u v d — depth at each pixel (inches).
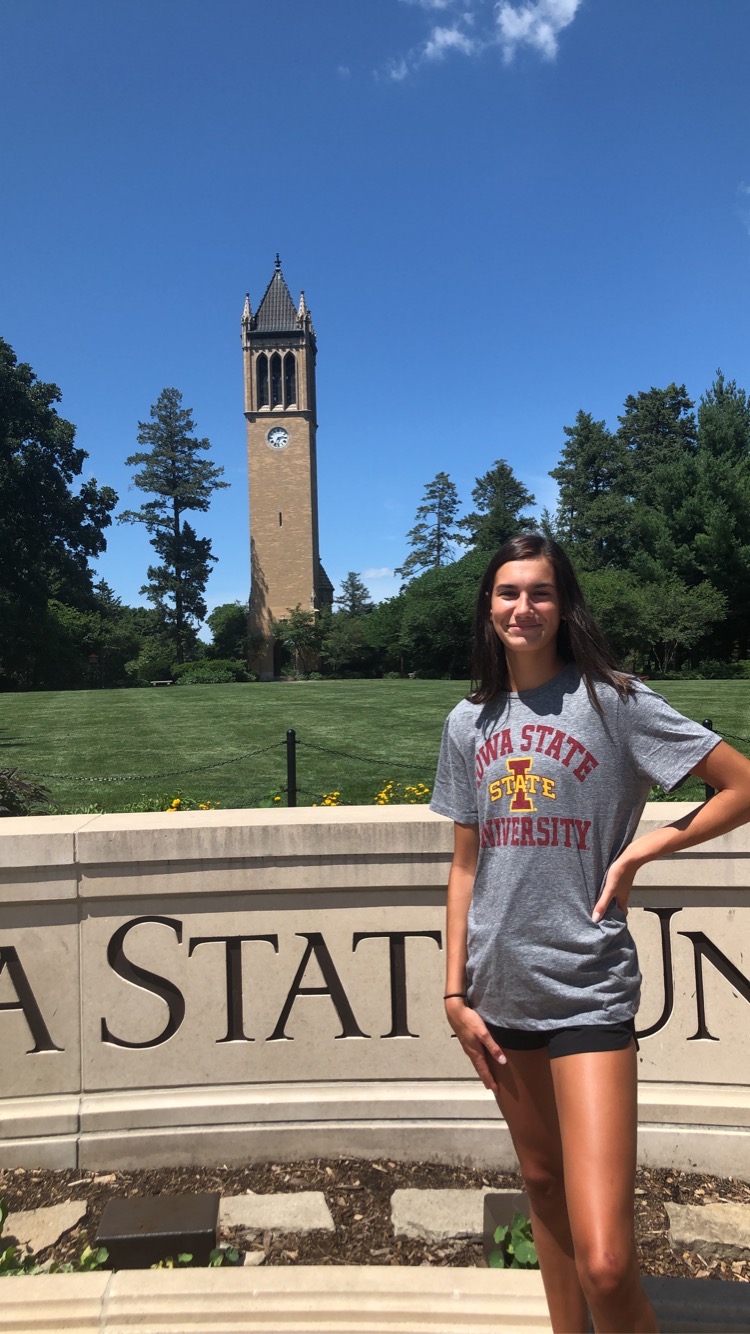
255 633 2276.1
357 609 3385.8
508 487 2869.1
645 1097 111.5
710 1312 73.7
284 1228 100.4
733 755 63.7
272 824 112.4
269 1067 113.6
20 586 1715.1
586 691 67.5
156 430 2502.5
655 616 1444.4
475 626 73.7
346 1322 76.9
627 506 2038.6
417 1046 113.6
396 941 113.4
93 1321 77.4
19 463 1731.1
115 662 2080.5
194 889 112.0
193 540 2529.5
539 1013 64.6
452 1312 77.3
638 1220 101.6
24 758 557.3
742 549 1517.0
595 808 65.8
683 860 110.5
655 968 111.9
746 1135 109.3
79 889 111.6
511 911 65.6
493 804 68.0
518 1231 93.9
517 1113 68.4
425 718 749.3
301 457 2288.4
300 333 2297.0
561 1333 69.7
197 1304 78.5
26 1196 106.5
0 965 111.5
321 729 686.5
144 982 112.8
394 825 111.9
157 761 538.0
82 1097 112.6
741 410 1674.5
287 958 113.2
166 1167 111.8
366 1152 112.9
